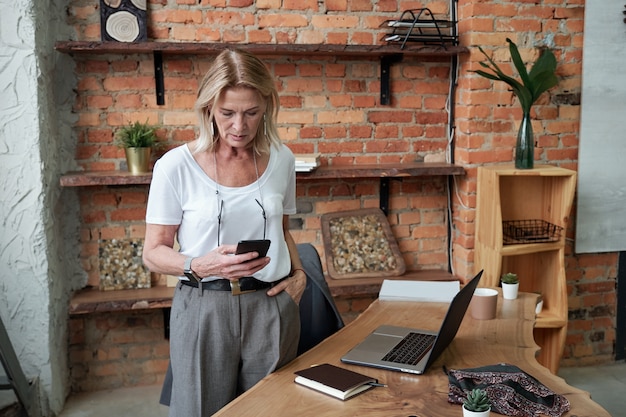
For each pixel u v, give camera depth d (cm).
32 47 286
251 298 191
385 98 349
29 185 293
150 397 336
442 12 347
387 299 253
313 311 243
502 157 341
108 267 335
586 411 157
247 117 182
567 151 351
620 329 378
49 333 304
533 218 347
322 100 346
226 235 193
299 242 356
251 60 182
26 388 288
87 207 335
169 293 327
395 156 357
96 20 319
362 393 169
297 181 351
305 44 312
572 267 365
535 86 309
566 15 338
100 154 330
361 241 353
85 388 346
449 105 354
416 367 183
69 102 325
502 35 332
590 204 356
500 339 210
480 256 334
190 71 331
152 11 322
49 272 303
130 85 328
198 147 190
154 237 194
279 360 193
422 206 365
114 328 345
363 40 343
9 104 288
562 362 375
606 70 346
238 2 329
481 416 145
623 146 354
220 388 191
